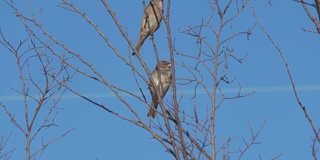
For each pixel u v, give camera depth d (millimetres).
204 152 11328
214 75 11922
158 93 11453
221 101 11711
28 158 12781
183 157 10938
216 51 12094
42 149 12898
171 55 11430
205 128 11461
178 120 11219
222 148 11312
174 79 11430
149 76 11523
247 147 11641
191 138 11453
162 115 11352
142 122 11422
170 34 11477
